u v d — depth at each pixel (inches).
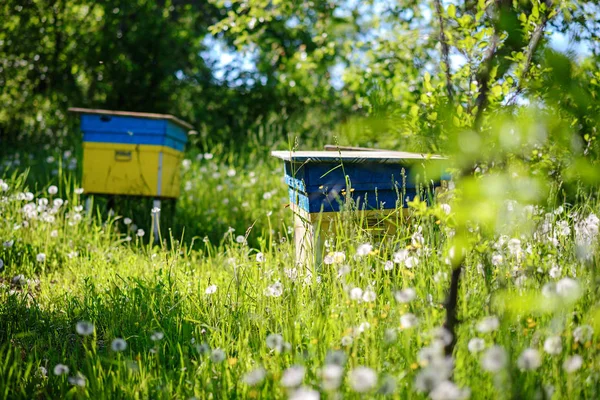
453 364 91.0
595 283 104.7
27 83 556.7
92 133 292.7
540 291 109.0
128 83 600.1
